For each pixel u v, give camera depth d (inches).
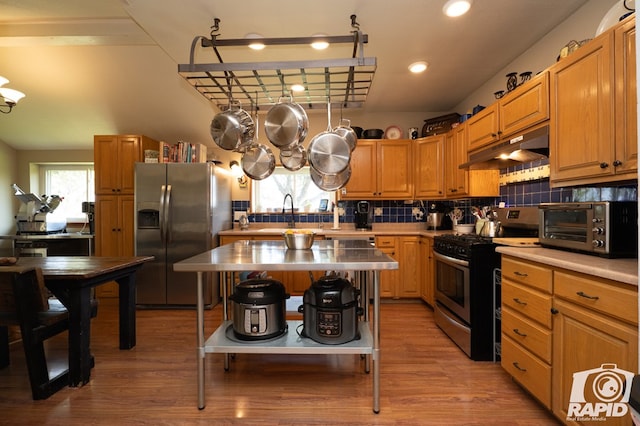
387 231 142.9
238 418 61.8
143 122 157.1
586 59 61.0
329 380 75.9
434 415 62.6
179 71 67.8
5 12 95.3
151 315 125.0
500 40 95.6
